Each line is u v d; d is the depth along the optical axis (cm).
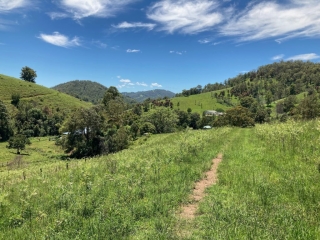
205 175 1038
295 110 5225
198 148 1605
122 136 5188
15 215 690
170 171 1093
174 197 779
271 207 644
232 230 535
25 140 7175
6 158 5859
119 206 705
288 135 1496
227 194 777
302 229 517
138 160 1391
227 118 5994
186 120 11581
